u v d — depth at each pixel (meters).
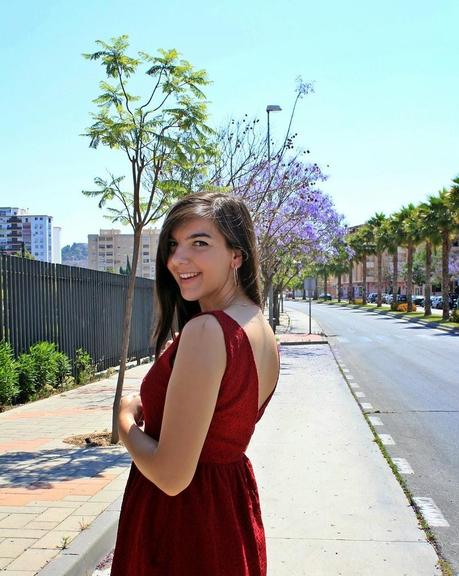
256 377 1.59
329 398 12.05
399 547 4.70
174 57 7.32
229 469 1.64
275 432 8.88
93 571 4.20
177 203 1.79
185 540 1.57
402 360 20.30
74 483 5.81
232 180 14.56
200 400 1.48
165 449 1.48
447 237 43.59
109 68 7.23
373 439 8.45
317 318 53.59
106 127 7.23
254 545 1.65
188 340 1.52
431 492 6.08
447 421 9.80
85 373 14.23
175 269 1.74
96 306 15.67
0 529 4.54
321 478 6.56
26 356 11.38
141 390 1.66
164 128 7.53
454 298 78.88
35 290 12.38
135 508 1.67
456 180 36.81
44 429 8.59
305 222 21.86
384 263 118.44
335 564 4.39
